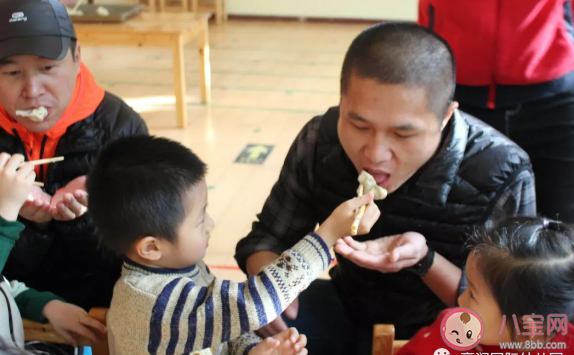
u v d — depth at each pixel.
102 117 1.46
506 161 1.25
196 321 0.94
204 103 4.11
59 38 1.26
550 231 0.96
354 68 1.02
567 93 1.60
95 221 1.02
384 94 1.00
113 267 1.52
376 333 1.08
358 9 6.63
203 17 3.88
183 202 0.97
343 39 6.02
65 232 1.42
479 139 1.25
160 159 0.99
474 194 1.25
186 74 4.82
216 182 2.94
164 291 0.96
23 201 1.06
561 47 1.59
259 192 2.84
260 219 1.43
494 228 1.03
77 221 1.41
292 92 4.38
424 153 1.07
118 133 1.46
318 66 5.07
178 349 0.95
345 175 1.29
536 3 1.54
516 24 1.57
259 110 3.99
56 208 1.29
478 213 1.26
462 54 1.65
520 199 1.27
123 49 5.57
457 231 1.29
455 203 1.26
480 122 1.31
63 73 1.28
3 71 1.23
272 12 6.86
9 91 1.26
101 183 0.98
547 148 1.67
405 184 1.24
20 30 1.21
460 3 1.61
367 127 1.05
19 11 1.21
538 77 1.59
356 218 1.01
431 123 1.04
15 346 0.97
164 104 4.08
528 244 0.93
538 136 1.67
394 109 1.00
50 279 1.55
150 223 0.95
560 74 1.59
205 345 0.95
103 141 1.45
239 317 0.93
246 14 6.92
